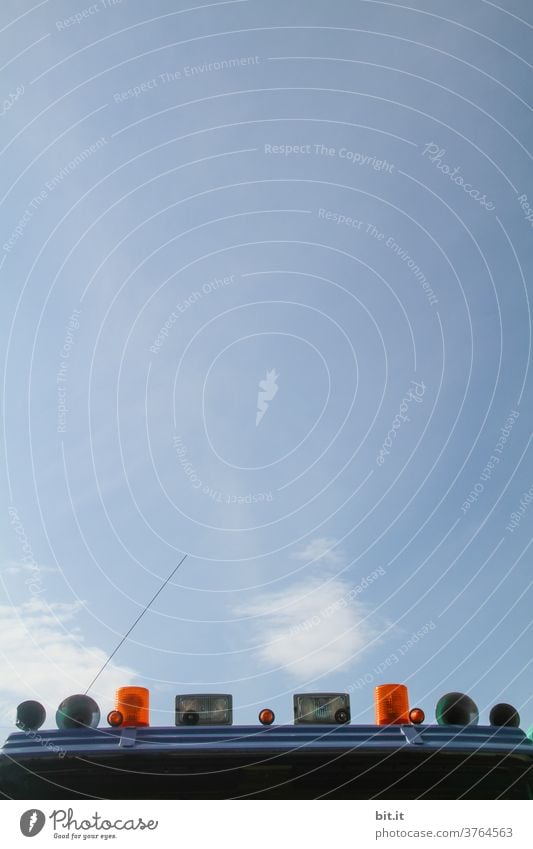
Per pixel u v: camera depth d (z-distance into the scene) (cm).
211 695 562
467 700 573
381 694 575
